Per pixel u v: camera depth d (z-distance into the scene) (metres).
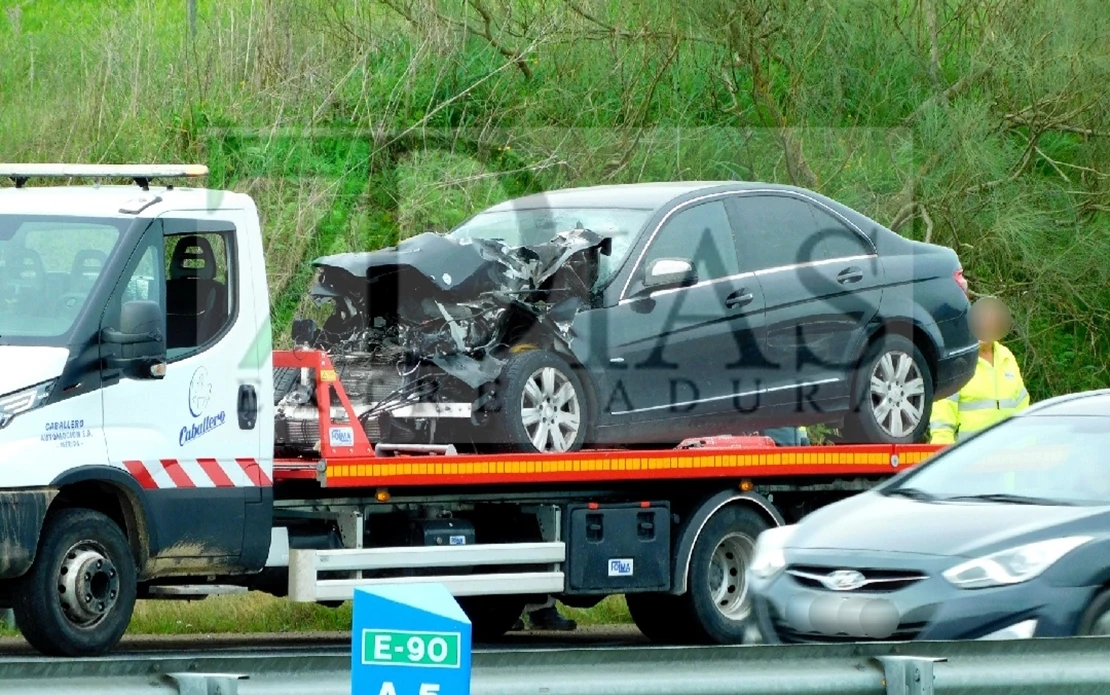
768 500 44.09
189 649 39.34
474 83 68.81
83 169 35.28
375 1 69.69
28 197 35.34
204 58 67.12
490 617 45.41
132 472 34.47
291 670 17.06
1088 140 71.00
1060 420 35.91
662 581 42.44
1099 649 21.22
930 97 70.44
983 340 48.28
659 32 69.88
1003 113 71.06
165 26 69.31
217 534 35.84
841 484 45.06
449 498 39.91
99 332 34.19
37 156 64.38
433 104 68.12
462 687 13.38
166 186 36.69
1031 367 71.25
